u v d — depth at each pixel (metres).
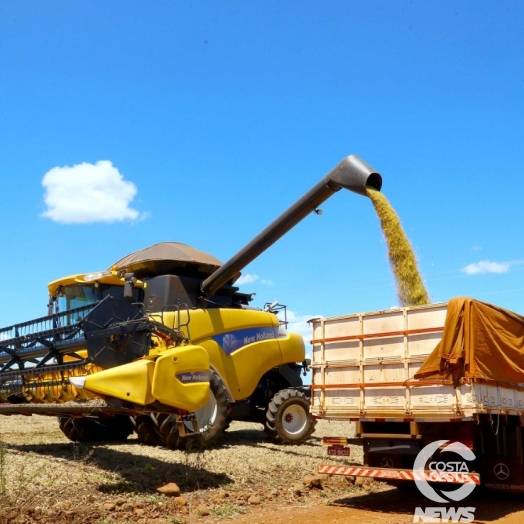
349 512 8.27
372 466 9.02
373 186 10.66
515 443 8.69
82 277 11.91
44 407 9.48
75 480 8.17
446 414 8.03
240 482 9.29
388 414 8.62
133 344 8.78
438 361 8.10
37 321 10.23
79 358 9.67
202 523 7.36
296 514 8.06
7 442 12.02
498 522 7.74
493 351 8.20
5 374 10.21
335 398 9.33
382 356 8.84
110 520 6.96
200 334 12.05
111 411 8.82
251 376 12.79
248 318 12.98
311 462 11.12
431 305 8.44
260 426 17.88
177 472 9.17
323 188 10.85
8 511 6.73
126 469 8.97
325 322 9.61
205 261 12.79
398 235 10.05
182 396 8.52
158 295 12.10
